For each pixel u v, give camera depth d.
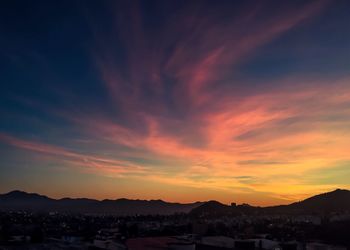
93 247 117.81
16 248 112.81
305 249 116.25
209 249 114.25
